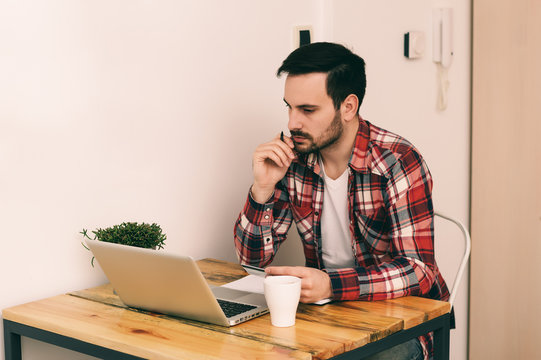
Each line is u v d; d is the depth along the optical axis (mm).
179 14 1863
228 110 2023
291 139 1702
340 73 1571
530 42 2510
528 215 2562
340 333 1251
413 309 1408
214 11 1954
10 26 1517
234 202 2072
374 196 1663
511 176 2619
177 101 1879
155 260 1271
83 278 1709
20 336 1507
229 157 2041
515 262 2621
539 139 2500
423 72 2598
